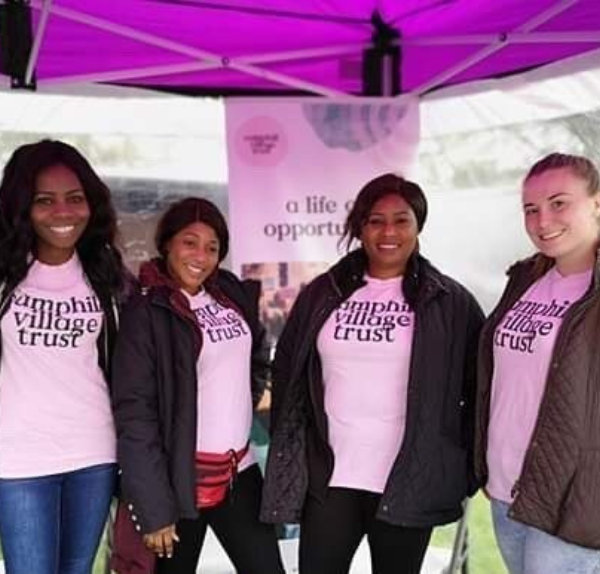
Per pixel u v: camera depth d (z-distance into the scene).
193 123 3.47
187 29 3.23
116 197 3.38
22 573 2.13
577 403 1.89
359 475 2.28
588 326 1.89
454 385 2.28
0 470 2.12
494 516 2.17
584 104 3.11
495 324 2.14
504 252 3.66
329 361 2.31
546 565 1.99
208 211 2.33
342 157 3.46
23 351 2.10
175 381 2.20
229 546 2.45
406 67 3.67
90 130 3.35
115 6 2.97
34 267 2.15
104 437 2.22
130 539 2.27
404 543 2.32
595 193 1.98
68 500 2.21
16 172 2.11
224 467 2.32
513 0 2.95
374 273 2.36
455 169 3.72
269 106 3.39
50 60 3.27
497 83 3.42
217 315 2.34
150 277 2.26
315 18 3.22
